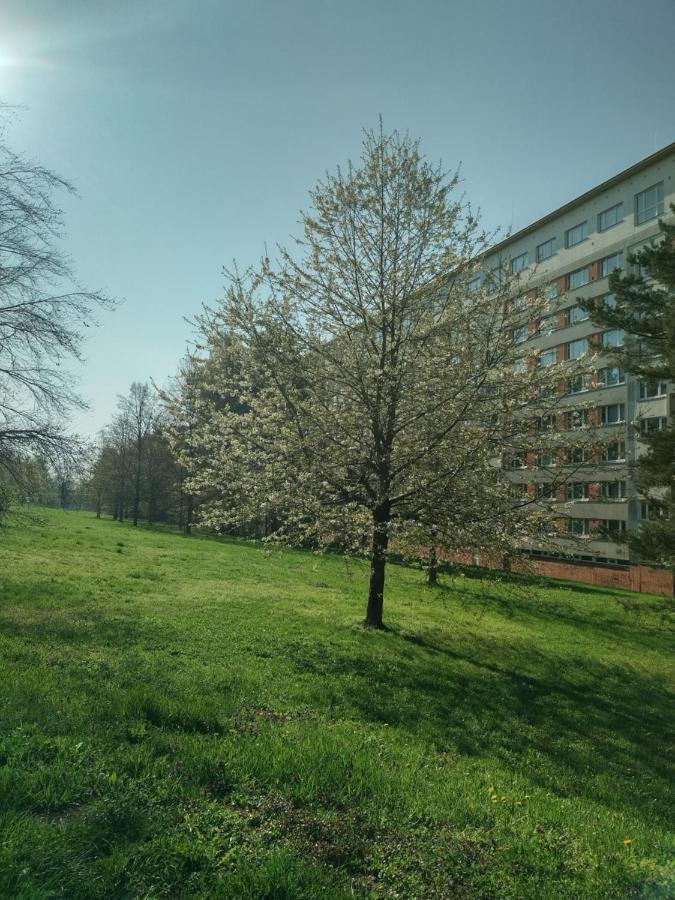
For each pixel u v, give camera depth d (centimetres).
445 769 772
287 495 1612
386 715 1036
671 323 1902
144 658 1134
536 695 1352
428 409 1588
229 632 1473
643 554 2028
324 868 406
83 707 703
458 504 1596
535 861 462
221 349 1697
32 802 439
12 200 1639
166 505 6550
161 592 1997
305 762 598
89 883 346
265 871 377
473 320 1719
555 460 1770
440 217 1716
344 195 1703
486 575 1694
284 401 1645
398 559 2400
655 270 1984
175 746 595
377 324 1645
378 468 1641
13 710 645
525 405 1664
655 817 734
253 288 1694
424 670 1390
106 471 6322
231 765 555
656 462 1994
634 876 454
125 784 486
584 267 4912
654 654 2045
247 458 1666
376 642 1573
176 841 404
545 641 2009
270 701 988
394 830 481
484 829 522
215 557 3197
